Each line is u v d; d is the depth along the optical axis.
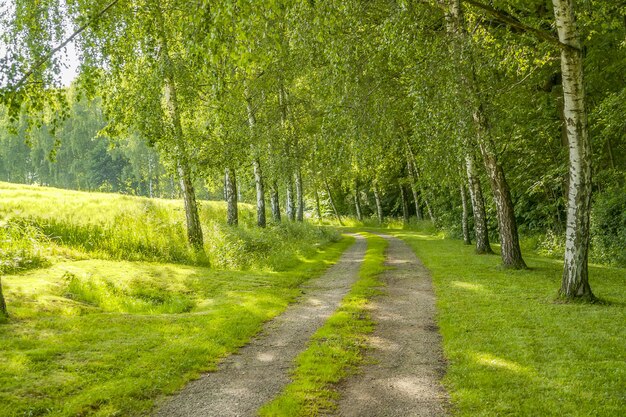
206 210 27.16
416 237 33.78
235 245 19.00
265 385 6.82
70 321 9.12
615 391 6.12
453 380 6.83
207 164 18.78
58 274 12.55
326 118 11.59
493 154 13.83
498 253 21.73
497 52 13.32
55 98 9.80
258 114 24.31
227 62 13.15
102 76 13.00
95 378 6.62
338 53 10.45
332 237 31.47
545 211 24.25
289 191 32.91
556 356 7.43
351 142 11.55
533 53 13.84
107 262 15.05
